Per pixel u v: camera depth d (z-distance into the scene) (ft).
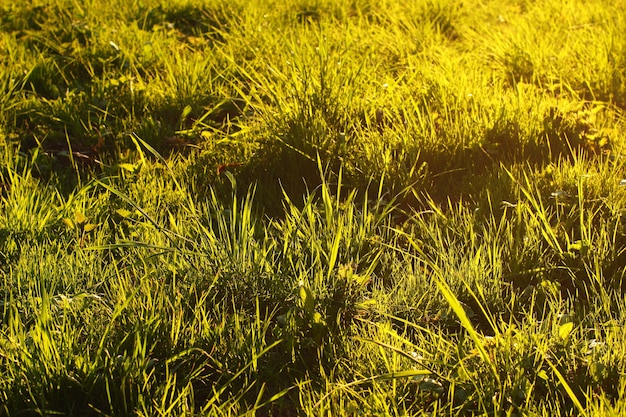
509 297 10.28
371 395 8.16
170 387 8.39
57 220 11.64
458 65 18.10
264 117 14.88
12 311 9.33
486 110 15.16
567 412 8.09
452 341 9.10
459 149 13.83
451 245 11.10
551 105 15.65
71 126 15.35
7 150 13.73
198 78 17.01
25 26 20.16
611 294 10.23
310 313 9.20
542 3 23.71
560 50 19.21
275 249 11.00
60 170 13.82
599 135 14.57
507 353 8.53
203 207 12.07
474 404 8.18
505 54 18.74
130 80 16.58
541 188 12.63
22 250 10.57
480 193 12.38
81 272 10.30
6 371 8.20
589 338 9.30
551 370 8.50
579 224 11.73
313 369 8.93
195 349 8.67
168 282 10.21
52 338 8.37
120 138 14.79
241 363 8.80
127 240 11.04
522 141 14.28
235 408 8.25
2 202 12.37
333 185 13.21
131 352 8.76
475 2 24.56
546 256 10.93
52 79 17.33
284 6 22.63
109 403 7.95
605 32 19.57
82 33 19.83
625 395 8.11
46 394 8.04
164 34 20.36
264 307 9.98
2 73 16.55
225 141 14.21
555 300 10.07
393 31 20.97
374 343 8.93
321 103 14.69
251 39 19.01
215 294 9.79
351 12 22.97
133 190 12.66
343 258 10.92
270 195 12.69
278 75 15.65
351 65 16.75
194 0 22.76
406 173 13.03
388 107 15.42
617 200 12.16
